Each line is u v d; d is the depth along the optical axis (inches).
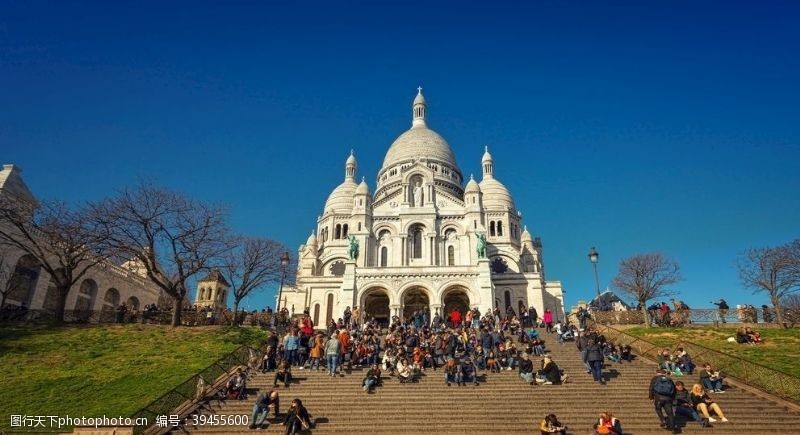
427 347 1255.5
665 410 843.4
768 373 1064.2
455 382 1101.1
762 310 1825.8
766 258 1989.4
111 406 983.0
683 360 1175.6
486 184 3624.5
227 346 1438.2
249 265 2092.8
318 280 2755.9
